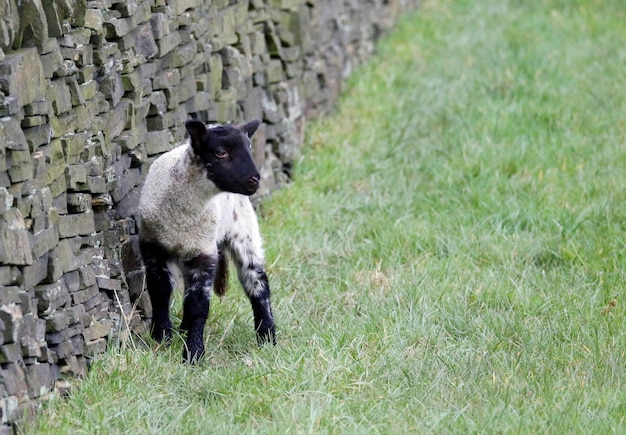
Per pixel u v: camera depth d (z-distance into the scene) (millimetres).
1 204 9898
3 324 9906
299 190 19344
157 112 14664
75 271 11781
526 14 33156
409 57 28328
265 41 19938
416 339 13141
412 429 10695
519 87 24969
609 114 23375
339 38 25422
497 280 15203
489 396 11523
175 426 10523
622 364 12523
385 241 16797
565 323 13719
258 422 10820
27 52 10625
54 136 11438
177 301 14312
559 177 19625
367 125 23094
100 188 12469
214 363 12609
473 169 19906
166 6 14953
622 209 17906
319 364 12195
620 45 29328
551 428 10711
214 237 13000
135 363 11812
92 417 10547
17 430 9992
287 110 20438
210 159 12469
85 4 12117
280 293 14945
